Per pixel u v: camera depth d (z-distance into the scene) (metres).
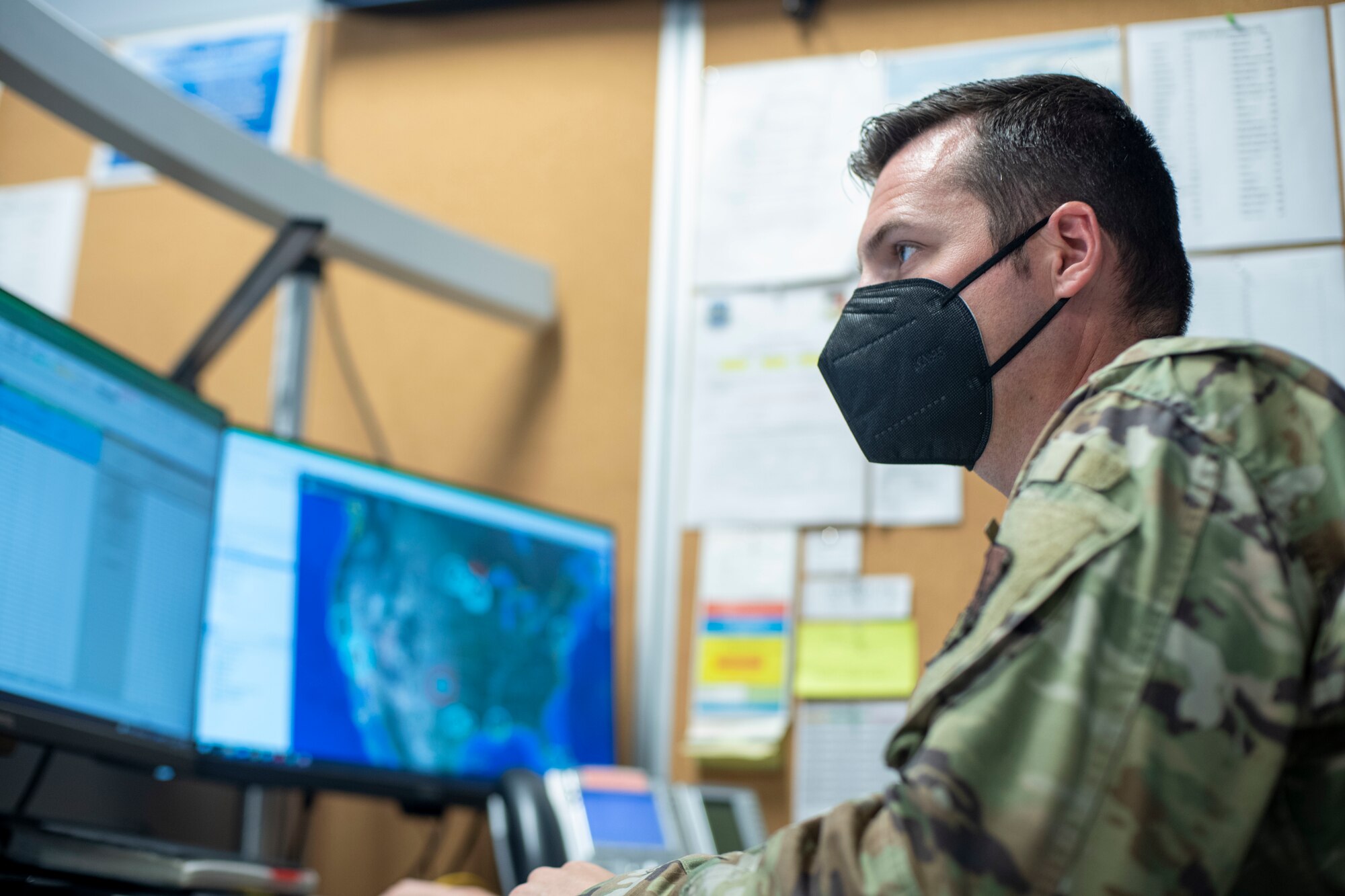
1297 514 0.55
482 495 1.57
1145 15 1.49
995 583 0.56
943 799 0.50
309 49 1.94
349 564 1.44
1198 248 1.40
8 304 1.04
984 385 0.78
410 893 1.10
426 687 1.46
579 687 1.56
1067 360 0.77
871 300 0.83
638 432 1.69
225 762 1.27
